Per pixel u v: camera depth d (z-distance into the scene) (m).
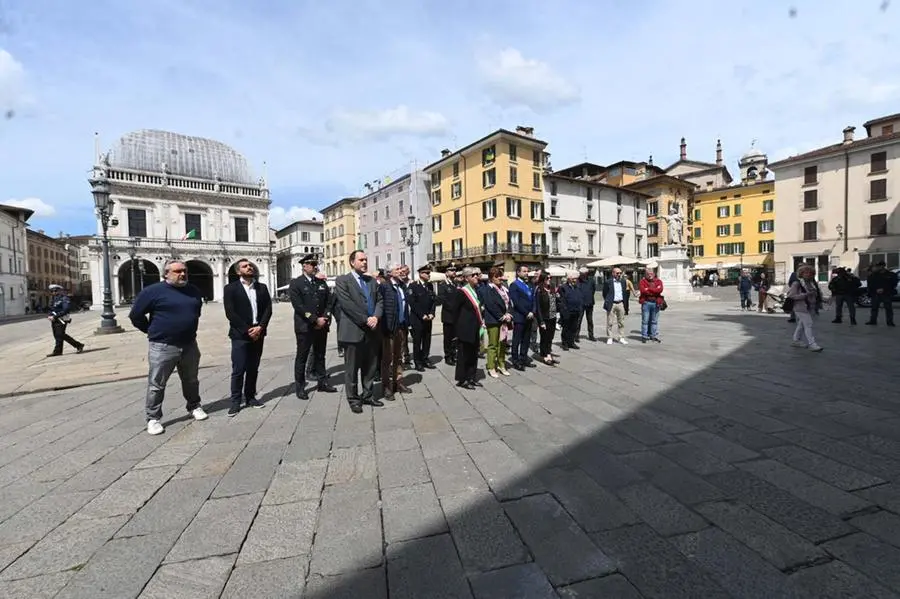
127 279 51.62
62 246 76.88
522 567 2.24
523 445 3.88
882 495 2.87
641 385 5.93
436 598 2.03
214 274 54.38
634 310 18.56
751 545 2.37
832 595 1.99
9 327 25.34
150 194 51.84
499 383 6.27
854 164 36.50
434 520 2.69
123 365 8.59
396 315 5.57
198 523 2.71
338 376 7.15
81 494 3.12
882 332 10.50
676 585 2.08
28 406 5.64
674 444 3.82
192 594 2.09
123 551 2.44
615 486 3.08
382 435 4.22
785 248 40.66
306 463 3.59
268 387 6.42
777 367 6.76
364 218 54.34
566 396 5.48
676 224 24.44
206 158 58.12
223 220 56.34
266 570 2.26
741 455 3.55
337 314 5.11
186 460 3.70
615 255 44.94
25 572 2.27
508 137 36.00
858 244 36.28
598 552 2.34
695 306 20.27
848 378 5.97
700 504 2.81
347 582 2.16
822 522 2.57
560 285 9.34
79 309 50.31
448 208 42.19
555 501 2.89
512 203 36.75
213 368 8.09
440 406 5.18
